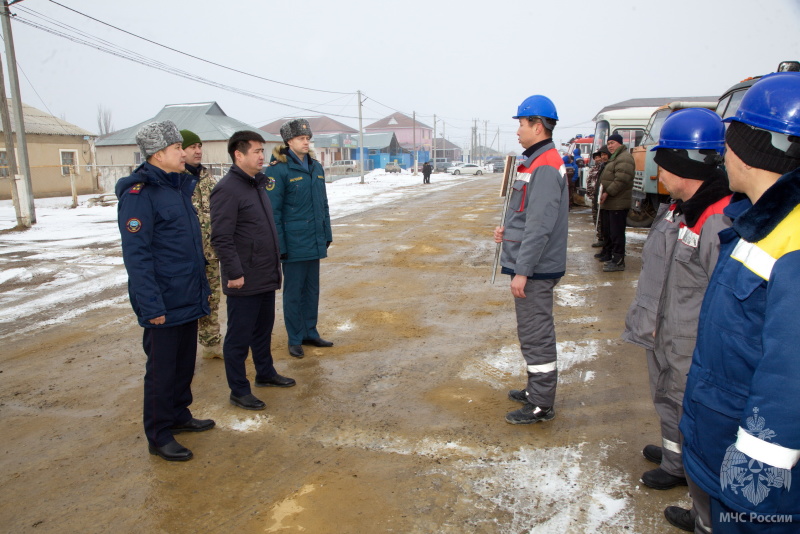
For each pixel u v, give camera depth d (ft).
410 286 23.89
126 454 10.98
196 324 11.39
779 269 4.47
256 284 12.49
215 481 9.94
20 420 12.57
